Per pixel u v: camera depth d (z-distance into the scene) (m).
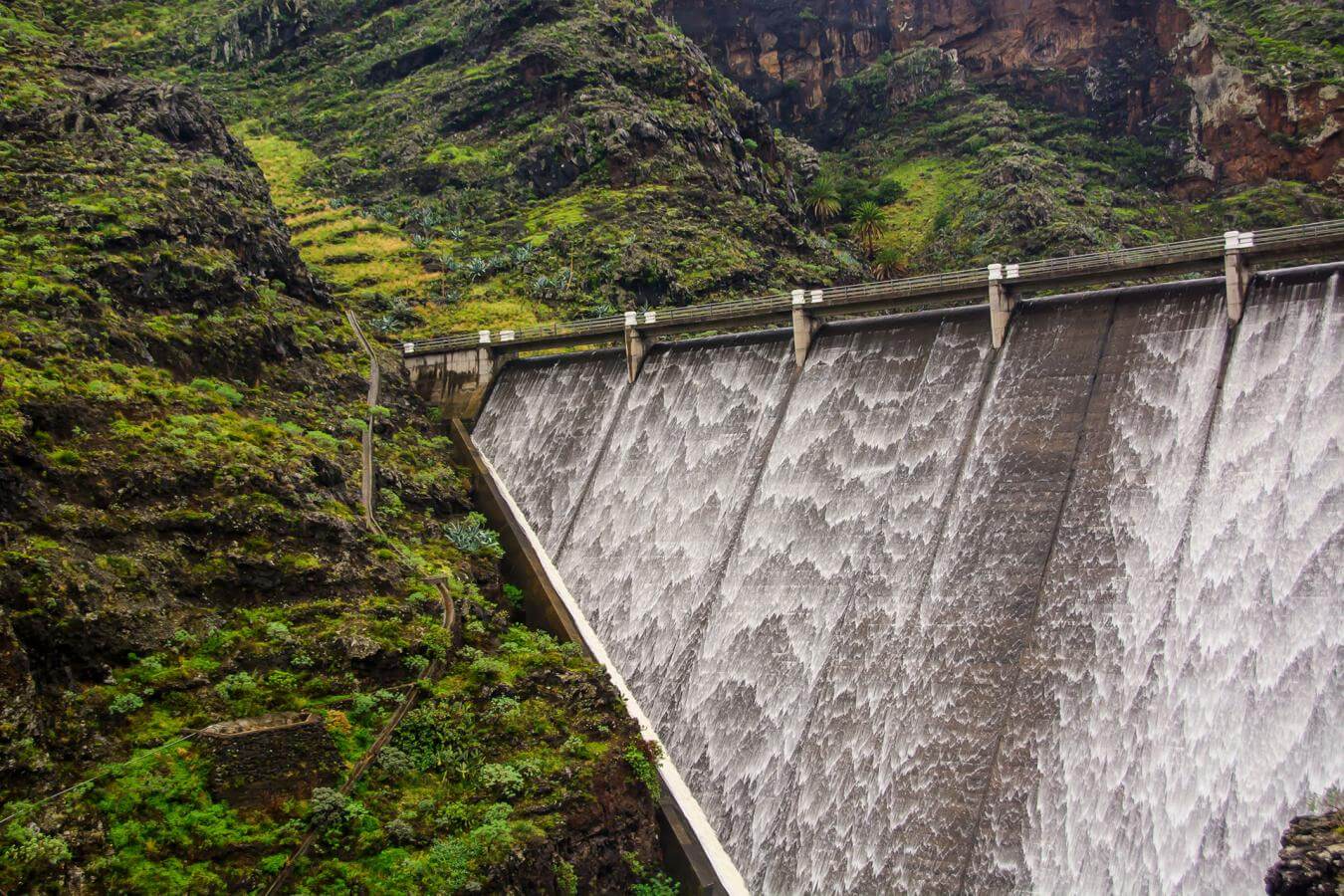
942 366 82.06
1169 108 186.62
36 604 62.06
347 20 199.50
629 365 97.62
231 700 65.56
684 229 136.25
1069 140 190.38
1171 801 61.47
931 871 65.19
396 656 71.56
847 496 81.06
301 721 64.56
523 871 63.66
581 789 69.00
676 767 77.31
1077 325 78.12
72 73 113.12
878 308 87.31
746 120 168.12
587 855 67.50
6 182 93.12
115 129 105.81
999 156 183.38
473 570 86.81
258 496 75.81
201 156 111.56
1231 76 177.75
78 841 56.03
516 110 158.75
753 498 85.38
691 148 150.50
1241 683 61.97
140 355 83.69
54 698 61.00
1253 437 67.62
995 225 162.50
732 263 132.50
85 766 59.41
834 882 68.19
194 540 71.88
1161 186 182.62
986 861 64.12
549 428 100.31
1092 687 65.88
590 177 145.62
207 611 69.56
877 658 73.50
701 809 74.94
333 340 102.88
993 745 66.81
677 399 94.06
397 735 68.12
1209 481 67.94
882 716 71.31
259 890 58.31
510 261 132.25
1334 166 166.25
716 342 94.75
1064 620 68.44
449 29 180.75
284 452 82.25
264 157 169.62
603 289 126.88
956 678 69.81
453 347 107.88
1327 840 51.91
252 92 193.62
